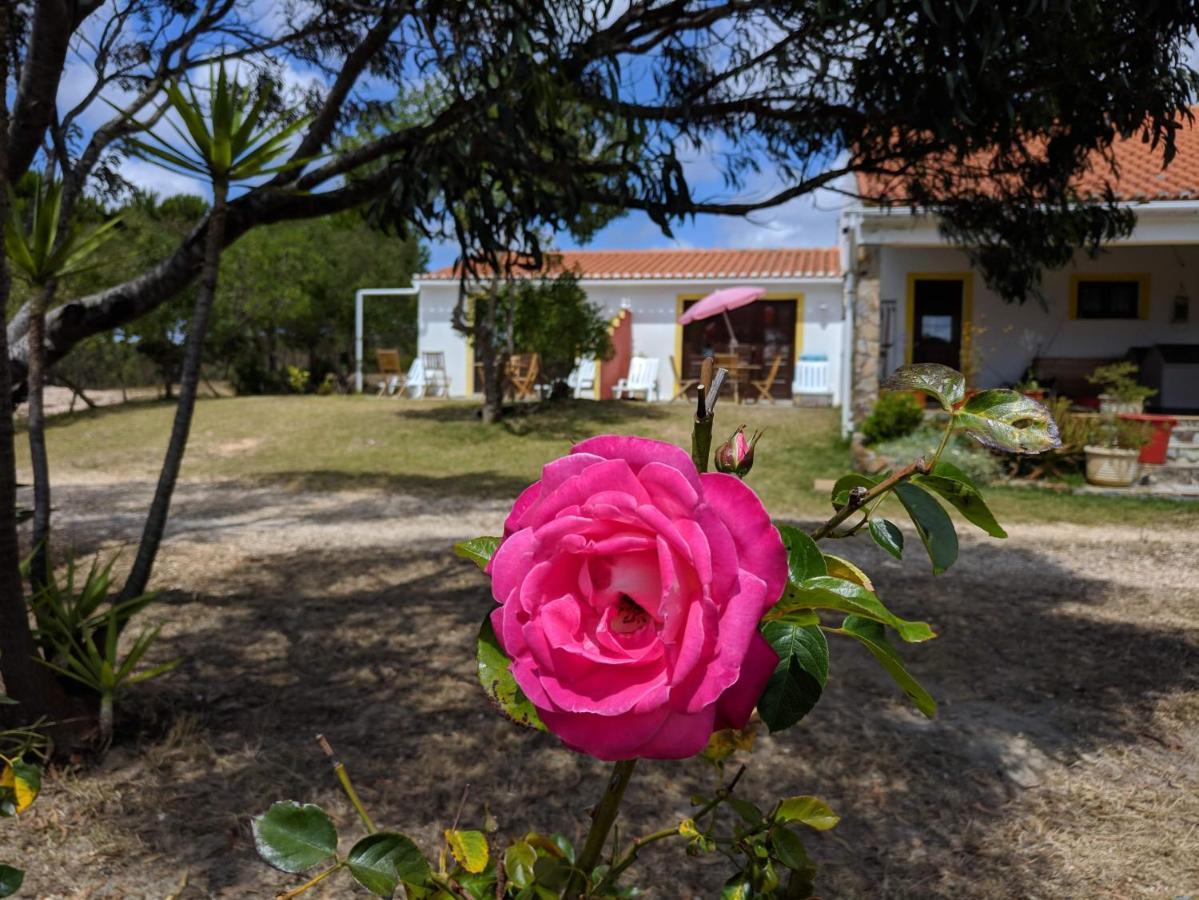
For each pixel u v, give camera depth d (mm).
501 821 3268
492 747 3869
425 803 3389
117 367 22938
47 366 4906
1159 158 13250
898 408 12031
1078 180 5301
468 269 4219
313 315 25828
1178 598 6633
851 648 5266
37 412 3941
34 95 3904
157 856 2982
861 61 4207
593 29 3871
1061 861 3100
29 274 3838
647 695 591
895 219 12078
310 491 11719
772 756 3848
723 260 22625
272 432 15945
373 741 3910
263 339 25594
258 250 22031
